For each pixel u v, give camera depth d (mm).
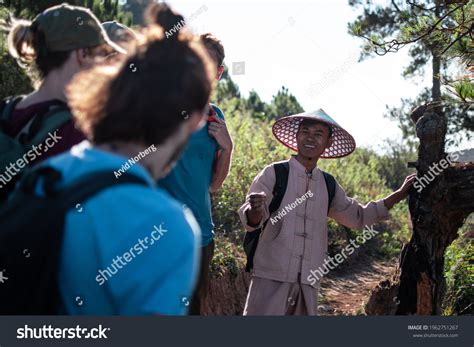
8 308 1502
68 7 2809
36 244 1498
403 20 5770
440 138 4809
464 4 5473
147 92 1595
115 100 1607
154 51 1648
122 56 1763
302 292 4652
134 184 1549
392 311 5117
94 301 1500
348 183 15523
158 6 2488
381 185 18031
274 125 5164
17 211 1551
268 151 13188
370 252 12859
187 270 1524
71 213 1506
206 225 4234
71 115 2689
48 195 1539
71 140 2662
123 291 1482
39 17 2811
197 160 4164
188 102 1620
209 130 4219
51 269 1492
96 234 1492
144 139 1608
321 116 4828
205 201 4230
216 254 8258
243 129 13977
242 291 8414
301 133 4832
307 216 4727
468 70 5516
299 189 4738
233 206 10203
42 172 1586
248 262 4703
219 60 4312
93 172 1551
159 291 1481
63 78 2783
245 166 11391
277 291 4586
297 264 4633
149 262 1494
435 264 4934
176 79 1611
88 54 2801
